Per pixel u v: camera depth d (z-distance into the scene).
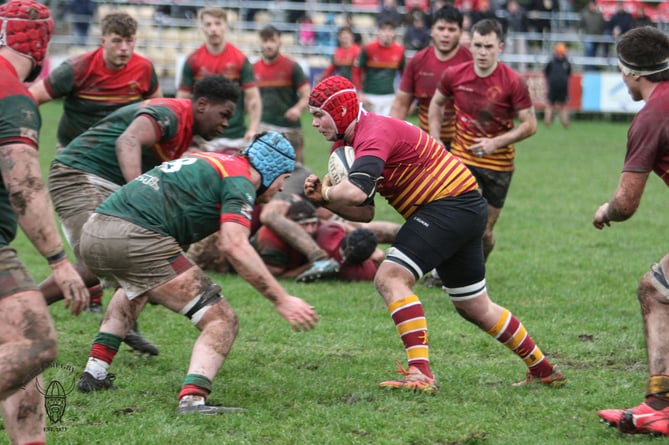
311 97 14.11
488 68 21.84
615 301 20.98
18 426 10.81
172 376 15.23
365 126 14.09
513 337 14.61
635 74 12.56
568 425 12.91
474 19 65.62
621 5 76.12
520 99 21.67
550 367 14.77
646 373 15.64
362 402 13.79
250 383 14.91
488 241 22.94
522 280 23.09
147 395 14.25
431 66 24.75
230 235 12.83
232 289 22.14
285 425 12.78
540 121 70.88
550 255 26.17
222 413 13.17
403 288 14.16
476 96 22.05
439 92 22.70
